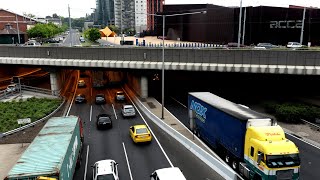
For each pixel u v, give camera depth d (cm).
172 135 3206
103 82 6072
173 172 1941
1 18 11325
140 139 2916
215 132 2598
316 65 3719
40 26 11500
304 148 2778
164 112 4075
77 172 2348
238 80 5094
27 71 6994
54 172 1566
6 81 6100
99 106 4619
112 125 3606
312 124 3438
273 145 1923
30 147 1872
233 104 2669
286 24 7869
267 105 4047
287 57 3800
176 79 5869
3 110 3994
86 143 2998
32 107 4184
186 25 10812
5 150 2766
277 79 4419
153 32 15725
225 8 8831
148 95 5216
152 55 4425
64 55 4769
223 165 2280
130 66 4509
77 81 6931
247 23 8388
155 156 2655
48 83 6600
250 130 2078
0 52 4972
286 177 1912
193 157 2638
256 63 3950
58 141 1969
